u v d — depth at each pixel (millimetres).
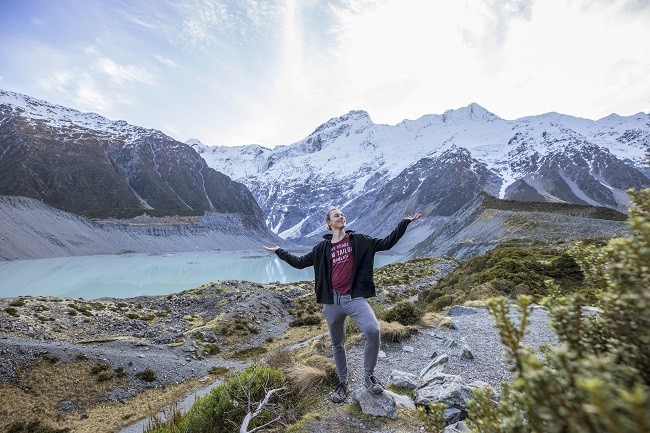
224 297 38031
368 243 4605
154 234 198000
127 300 41188
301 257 5172
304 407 5227
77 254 153000
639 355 1280
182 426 6012
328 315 4852
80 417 16062
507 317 1696
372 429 4438
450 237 102750
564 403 1072
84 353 20422
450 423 4500
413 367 6637
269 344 26578
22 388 17312
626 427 700
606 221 61000
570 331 1581
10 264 120875
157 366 20906
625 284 1411
